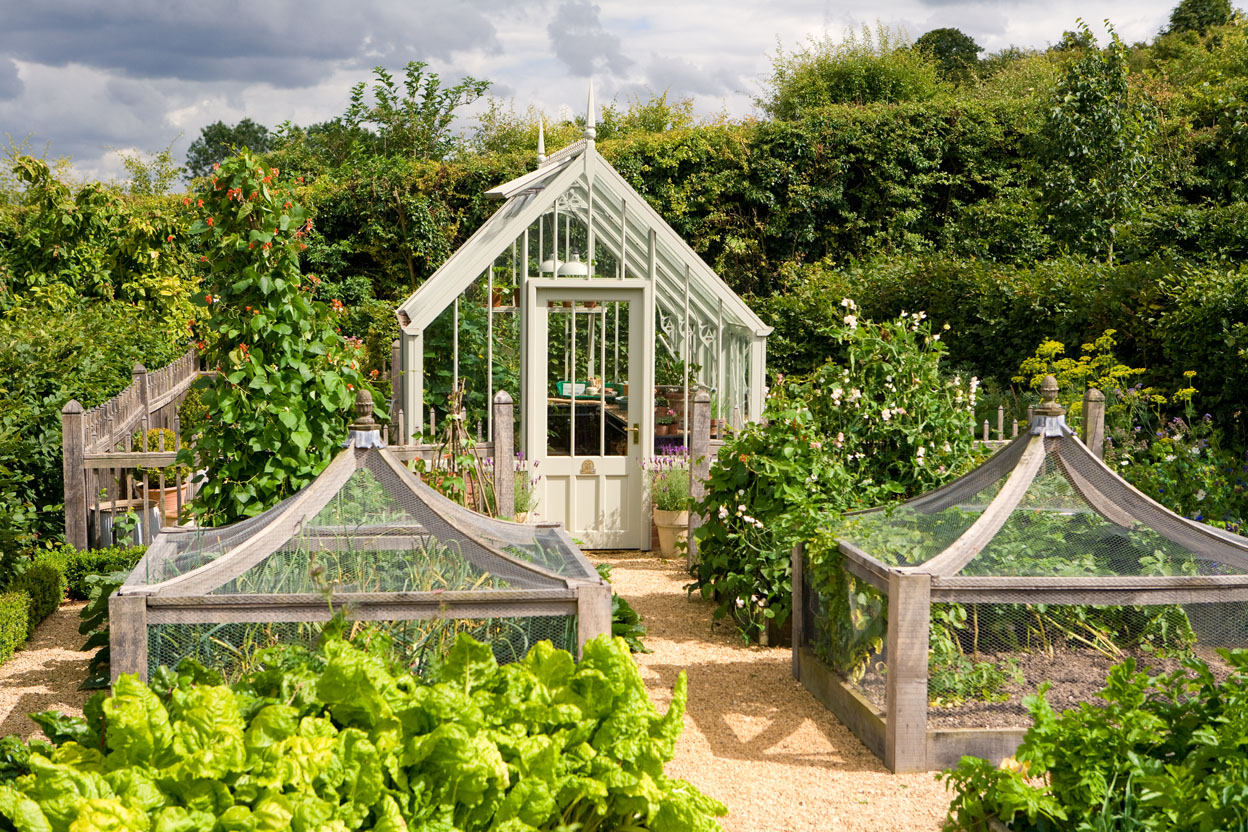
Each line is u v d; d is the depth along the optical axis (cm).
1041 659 448
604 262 912
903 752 428
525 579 398
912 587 424
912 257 1569
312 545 410
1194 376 1064
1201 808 266
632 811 291
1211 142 1781
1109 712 309
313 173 2177
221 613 379
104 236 1443
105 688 520
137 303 1434
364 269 1817
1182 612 441
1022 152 1848
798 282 1686
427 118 2312
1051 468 471
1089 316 1220
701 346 955
